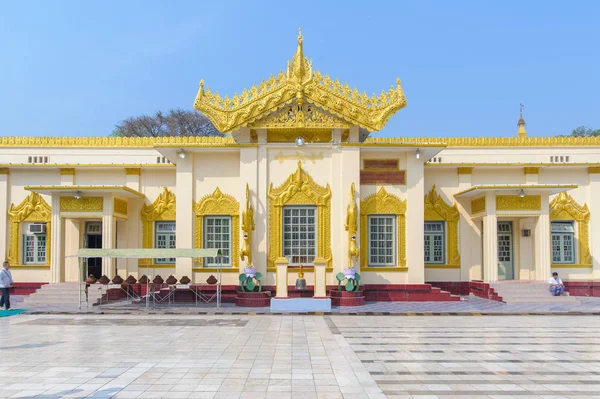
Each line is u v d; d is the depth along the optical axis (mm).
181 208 21781
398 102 21016
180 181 21891
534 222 23438
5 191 24406
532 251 24031
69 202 22156
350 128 21703
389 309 19234
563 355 10984
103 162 25562
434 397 7875
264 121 21234
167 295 20828
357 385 8500
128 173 24078
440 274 24203
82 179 24422
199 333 13766
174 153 22312
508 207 22703
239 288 21469
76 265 23922
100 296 21250
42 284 23953
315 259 19422
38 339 12773
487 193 22734
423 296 21578
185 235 21688
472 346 11969
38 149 25547
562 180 25141
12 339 12766
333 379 8875
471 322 16109
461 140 26016
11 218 24375
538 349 11625
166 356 10703
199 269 21578
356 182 21359
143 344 12078
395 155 22031
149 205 24000
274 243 21250
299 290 20641
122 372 9336
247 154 21359
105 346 11820
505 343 12383
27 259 24375
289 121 21219
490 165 24344
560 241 25031
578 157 25984
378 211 21828
